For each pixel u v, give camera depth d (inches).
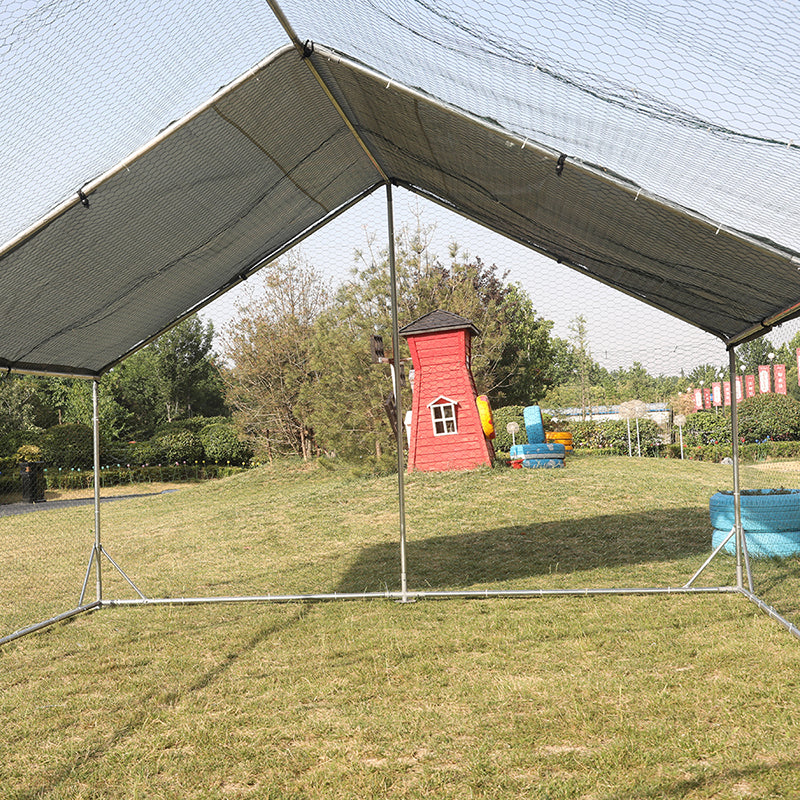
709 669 155.3
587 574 269.3
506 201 217.2
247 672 170.9
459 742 125.6
